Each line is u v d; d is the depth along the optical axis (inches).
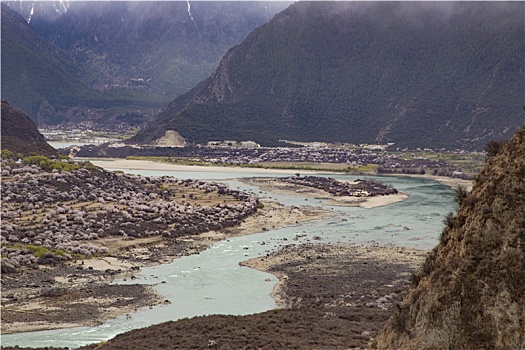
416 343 1218.6
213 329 2319.1
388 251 4249.5
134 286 3459.6
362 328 2341.3
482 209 1232.2
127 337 2361.0
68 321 2849.4
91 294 3292.3
